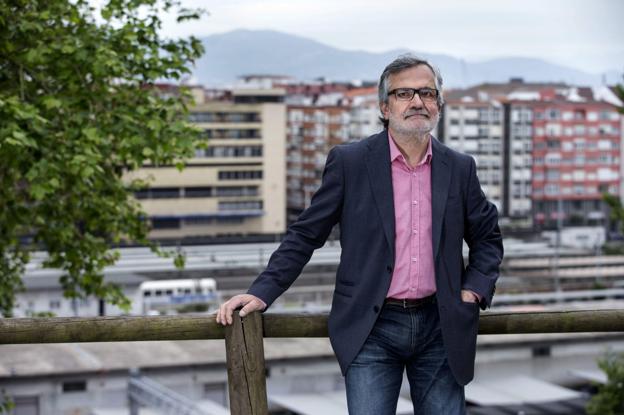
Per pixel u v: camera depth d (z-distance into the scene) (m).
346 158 3.99
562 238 128.12
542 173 153.62
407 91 3.90
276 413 39.28
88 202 13.39
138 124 12.29
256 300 4.01
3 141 10.52
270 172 132.38
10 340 4.05
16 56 11.93
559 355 45.75
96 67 11.56
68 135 11.45
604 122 155.00
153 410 33.12
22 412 34.69
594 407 23.16
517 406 38.03
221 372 38.03
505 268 85.94
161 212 125.19
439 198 3.96
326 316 4.14
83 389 35.16
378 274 3.95
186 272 53.91
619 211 21.92
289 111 155.75
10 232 13.62
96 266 14.08
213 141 129.12
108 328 4.08
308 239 4.03
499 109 152.50
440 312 3.95
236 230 130.12
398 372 4.08
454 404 4.07
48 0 12.22
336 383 40.28
